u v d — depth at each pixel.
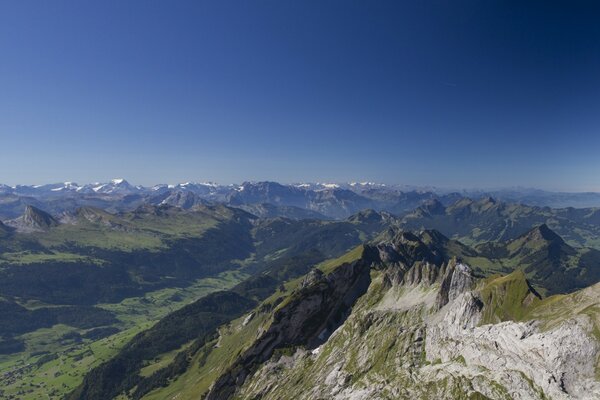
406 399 166.00
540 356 140.88
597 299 149.50
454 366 168.88
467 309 186.38
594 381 124.38
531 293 175.00
